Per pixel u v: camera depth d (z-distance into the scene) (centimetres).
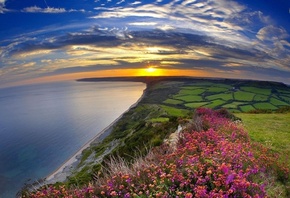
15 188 4862
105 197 522
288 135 1438
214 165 592
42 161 6234
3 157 6744
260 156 848
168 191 506
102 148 5662
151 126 2392
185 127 1349
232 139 1066
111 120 11019
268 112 3491
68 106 16162
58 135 8831
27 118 12538
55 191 588
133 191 525
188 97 14688
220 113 1864
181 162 620
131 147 1769
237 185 494
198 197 453
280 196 639
